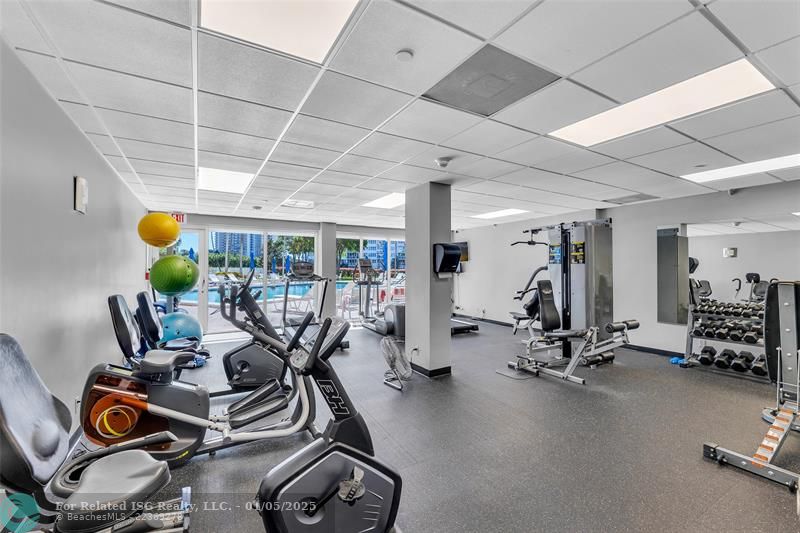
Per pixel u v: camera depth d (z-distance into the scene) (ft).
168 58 6.20
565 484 7.66
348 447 5.51
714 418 11.07
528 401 12.56
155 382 8.15
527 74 6.75
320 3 4.94
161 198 18.34
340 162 12.23
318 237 28.07
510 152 11.14
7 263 5.40
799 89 7.20
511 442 9.55
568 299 18.78
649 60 6.27
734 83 7.04
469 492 7.38
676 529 6.34
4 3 4.76
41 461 3.97
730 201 16.44
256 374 13.30
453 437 9.84
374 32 5.55
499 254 29.14
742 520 6.57
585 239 18.30
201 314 24.25
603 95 7.55
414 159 11.92
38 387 4.40
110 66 6.39
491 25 5.38
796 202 14.53
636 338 19.89
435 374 15.44
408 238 16.46
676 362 17.31
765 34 5.51
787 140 9.96
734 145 10.37
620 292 20.68
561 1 4.87
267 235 26.55
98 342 10.15
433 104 7.98
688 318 16.90
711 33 5.52
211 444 8.77
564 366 17.03
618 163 12.20
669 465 8.40
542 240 25.93
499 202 19.69
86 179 9.25
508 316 28.37
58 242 7.32
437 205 15.29
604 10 5.04
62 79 6.75
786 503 7.03
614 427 10.46
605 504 7.02
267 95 7.56
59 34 5.46
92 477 4.16
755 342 14.74
